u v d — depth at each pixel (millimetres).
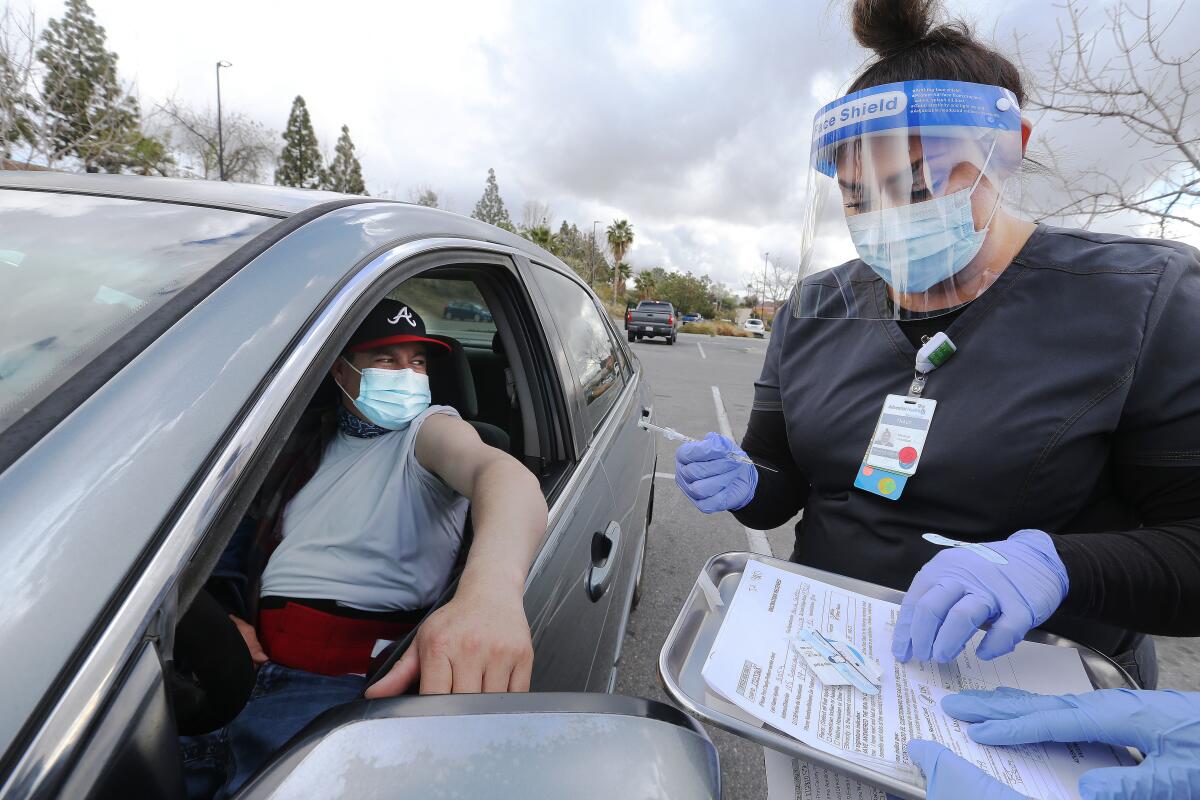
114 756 438
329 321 748
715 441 1155
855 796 782
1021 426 808
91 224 903
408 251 979
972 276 871
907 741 621
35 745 410
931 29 885
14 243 857
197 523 538
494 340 2141
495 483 1023
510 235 1595
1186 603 703
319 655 1151
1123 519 859
